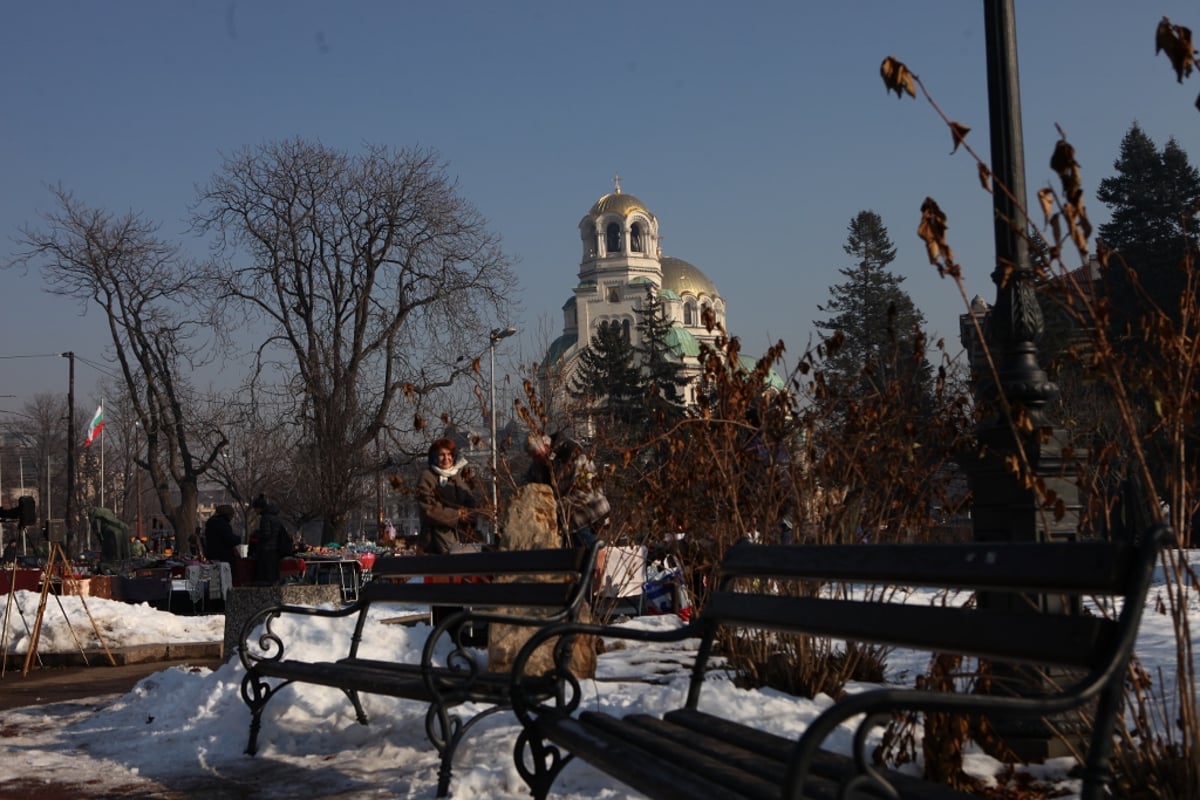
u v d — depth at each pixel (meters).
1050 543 3.19
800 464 7.49
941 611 3.43
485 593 5.81
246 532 57.47
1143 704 4.39
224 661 10.38
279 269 43.84
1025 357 5.61
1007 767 4.99
